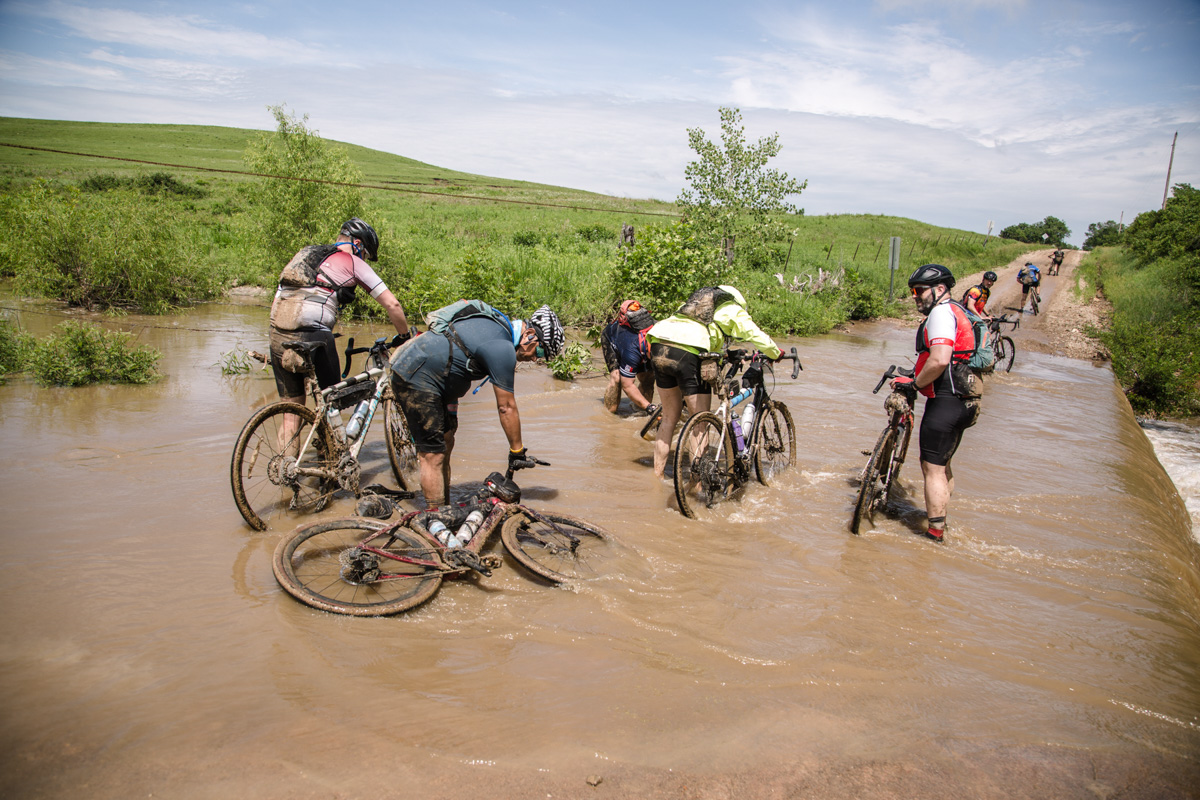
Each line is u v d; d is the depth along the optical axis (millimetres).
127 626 2922
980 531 4859
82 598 3121
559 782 2166
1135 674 3125
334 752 2229
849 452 6633
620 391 7410
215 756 2170
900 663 3070
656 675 2838
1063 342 16531
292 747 2238
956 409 4504
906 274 28844
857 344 14398
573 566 3857
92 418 5969
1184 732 2703
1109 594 3949
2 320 7777
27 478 4539
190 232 15734
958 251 49375
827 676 2908
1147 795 2312
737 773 2271
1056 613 3693
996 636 3400
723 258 13602
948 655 3176
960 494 5633
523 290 12320
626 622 3268
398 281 12469
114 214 11695
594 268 14117
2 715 2301
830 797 2193
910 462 6488
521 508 4094
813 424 7547
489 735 2369
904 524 4953
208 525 4043
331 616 3127
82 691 2463
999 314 21094
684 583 3738
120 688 2498
